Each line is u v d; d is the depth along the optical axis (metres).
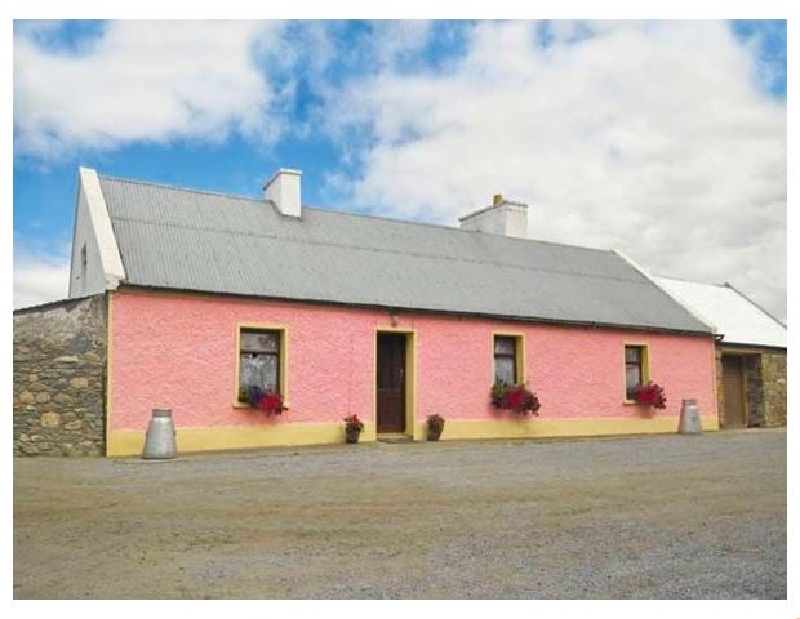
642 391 20.75
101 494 9.67
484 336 18.39
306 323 16.05
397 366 17.56
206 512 8.70
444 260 20.11
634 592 6.20
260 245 17.27
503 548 7.38
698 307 25.12
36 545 7.30
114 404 13.76
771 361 24.73
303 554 7.11
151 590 6.08
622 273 24.06
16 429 13.35
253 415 15.26
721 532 8.10
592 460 13.66
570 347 19.78
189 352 14.65
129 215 16.19
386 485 10.59
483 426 18.11
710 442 17.58
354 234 19.56
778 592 6.23
